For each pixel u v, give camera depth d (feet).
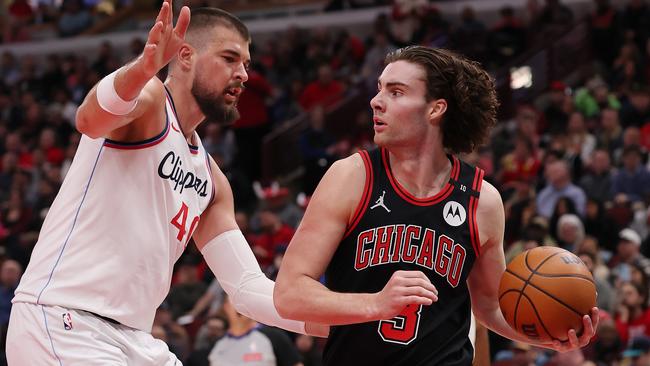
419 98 13.42
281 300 12.82
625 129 49.83
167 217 15.05
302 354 31.99
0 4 92.58
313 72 64.69
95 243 14.61
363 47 67.05
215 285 38.88
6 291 40.52
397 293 11.89
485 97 13.91
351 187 13.28
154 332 33.06
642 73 55.62
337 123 58.13
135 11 85.81
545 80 59.47
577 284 13.25
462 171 13.82
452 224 13.46
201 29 15.25
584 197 41.09
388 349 13.34
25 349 14.55
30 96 69.62
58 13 89.35
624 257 35.94
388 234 13.24
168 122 14.94
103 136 14.02
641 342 30.42
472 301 14.83
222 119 15.61
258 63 65.82
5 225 53.31
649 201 40.98
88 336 14.44
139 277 14.84
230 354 28.27
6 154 63.05
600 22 60.85
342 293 12.48
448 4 69.72
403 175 13.48
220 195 16.46
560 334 13.38
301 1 79.10
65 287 14.51
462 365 13.57
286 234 43.32
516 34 63.00
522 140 47.01
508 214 40.01
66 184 14.92
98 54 80.07
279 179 57.21
